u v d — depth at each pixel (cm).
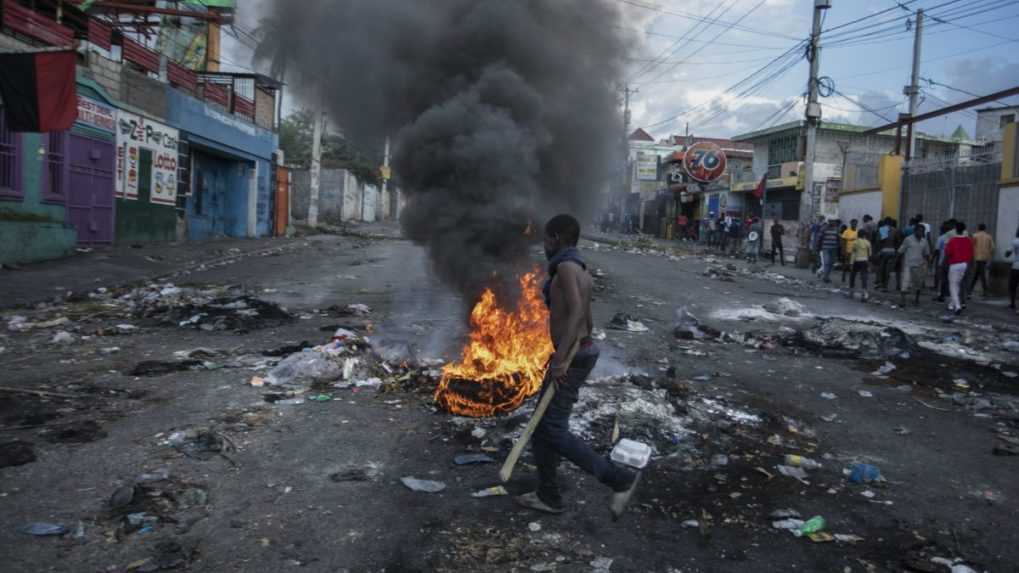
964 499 382
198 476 358
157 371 559
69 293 961
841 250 1817
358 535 304
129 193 1535
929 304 1323
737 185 3500
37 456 372
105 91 1412
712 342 827
